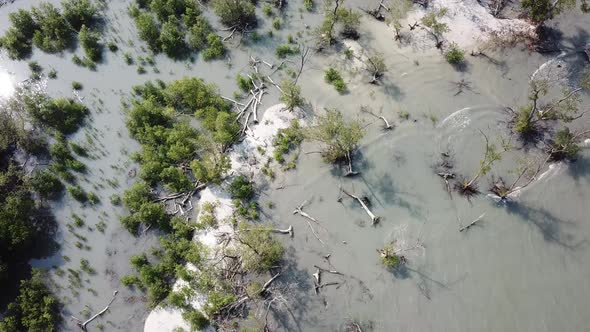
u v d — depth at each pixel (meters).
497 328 26.67
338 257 29.48
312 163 33.00
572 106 32.47
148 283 29.06
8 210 31.20
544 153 31.66
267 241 29.88
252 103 35.84
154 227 31.56
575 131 32.34
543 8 34.16
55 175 34.19
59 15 41.06
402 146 32.97
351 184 31.92
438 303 27.58
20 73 40.09
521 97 33.97
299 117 34.81
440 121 33.59
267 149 33.78
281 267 29.41
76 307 29.47
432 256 28.95
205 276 28.75
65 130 36.06
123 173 33.91
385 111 34.50
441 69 35.81
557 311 26.88
